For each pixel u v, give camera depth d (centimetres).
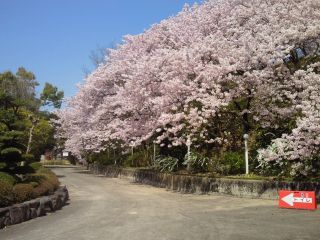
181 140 1836
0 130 1423
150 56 2230
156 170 2459
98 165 3950
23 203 1142
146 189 2122
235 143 1917
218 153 1950
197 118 1628
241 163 1783
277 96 1600
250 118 1842
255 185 1538
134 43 2781
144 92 1992
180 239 821
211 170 1906
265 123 1728
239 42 1672
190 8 2528
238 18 1978
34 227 1017
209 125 1819
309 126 1255
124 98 2284
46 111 5716
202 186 1811
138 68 2036
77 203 1545
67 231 943
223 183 1680
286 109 1596
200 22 2222
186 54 1720
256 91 1620
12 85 4700
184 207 1366
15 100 1530
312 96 1334
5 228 1009
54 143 6153
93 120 2939
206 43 1750
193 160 2003
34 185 1337
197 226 974
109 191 2036
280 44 1565
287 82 1583
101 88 2964
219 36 1894
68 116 4125
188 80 1742
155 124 2016
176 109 1738
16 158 1362
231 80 1605
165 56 1911
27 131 3062
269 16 1745
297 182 1403
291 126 1664
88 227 990
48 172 1891
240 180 1594
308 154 1297
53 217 1188
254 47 1546
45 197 1309
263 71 1538
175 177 2070
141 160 3159
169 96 1742
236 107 1814
